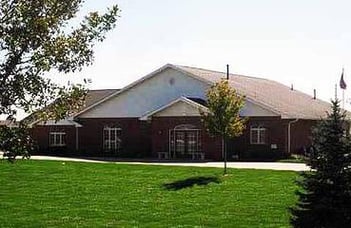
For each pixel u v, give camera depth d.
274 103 45.25
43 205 23.20
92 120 49.88
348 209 14.61
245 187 26.41
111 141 49.25
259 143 43.69
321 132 14.80
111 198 24.58
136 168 32.81
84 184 27.89
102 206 22.91
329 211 14.66
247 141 43.94
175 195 25.02
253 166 35.19
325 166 14.66
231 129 30.94
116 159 43.53
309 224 14.91
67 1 10.20
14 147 9.93
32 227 19.20
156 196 24.88
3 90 9.68
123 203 23.47
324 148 14.67
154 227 19.12
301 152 44.94
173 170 31.94
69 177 29.80
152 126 45.84
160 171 31.59
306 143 45.88
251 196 24.36
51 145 50.72
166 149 45.28
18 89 9.74
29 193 25.89
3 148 9.92
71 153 50.03
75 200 24.23
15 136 9.92
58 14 10.12
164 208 22.34
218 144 43.34
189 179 28.73
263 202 23.09
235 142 43.78
